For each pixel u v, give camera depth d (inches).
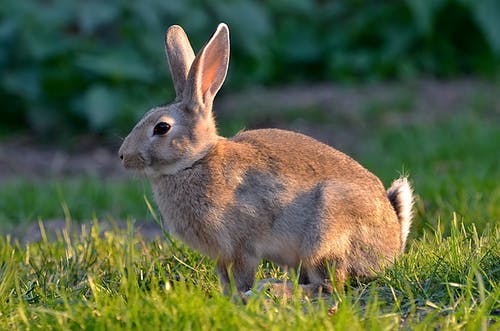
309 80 1131.3
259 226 408.5
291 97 1057.5
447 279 388.5
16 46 1006.4
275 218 409.7
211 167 410.3
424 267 410.3
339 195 410.6
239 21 1073.5
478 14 1100.5
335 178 417.4
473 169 689.6
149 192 669.3
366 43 1143.6
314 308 359.9
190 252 453.7
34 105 1000.2
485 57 1119.0
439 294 381.7
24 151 957.8
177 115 418.3
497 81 1070.4
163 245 480.7
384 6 1144.8
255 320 331.3
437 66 1113.4
